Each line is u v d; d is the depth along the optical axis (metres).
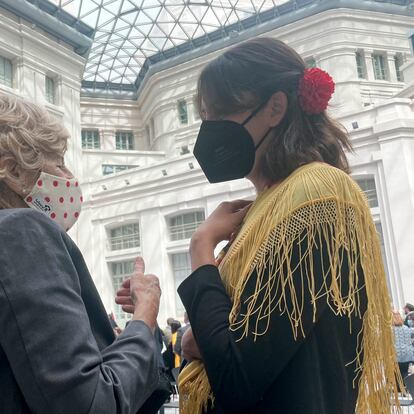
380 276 1.30
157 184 24.03
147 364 1.24
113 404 1.06
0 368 1.04
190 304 1.31
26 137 1.30
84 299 1.29
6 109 1.33
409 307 12.73
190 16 33.09
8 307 1.01
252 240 1.31
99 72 37.50
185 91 33.22
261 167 1.49
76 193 1.44
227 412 1.19
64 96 27.11
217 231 1.48
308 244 1.19
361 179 19.11
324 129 1.47
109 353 1.21
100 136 36.59
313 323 1.14
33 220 1.14
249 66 1.42
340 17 28.66
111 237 25.55
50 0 27.39
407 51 29.80
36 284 1.04
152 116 35.72
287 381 1.16
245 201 1.62
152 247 23.80
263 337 1.13
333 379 1.19
